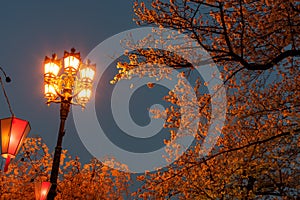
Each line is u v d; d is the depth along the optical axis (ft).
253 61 29.60
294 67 32.35
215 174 38.37
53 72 35.29
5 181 58.49
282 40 28.63
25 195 58.54
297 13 26.07
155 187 34.86
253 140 36.06
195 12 25.94
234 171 37.63
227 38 25.12
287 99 31.04
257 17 28.07
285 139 33.53
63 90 35.96
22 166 59.00
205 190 39.63
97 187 60.70
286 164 39.47
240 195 39.29
